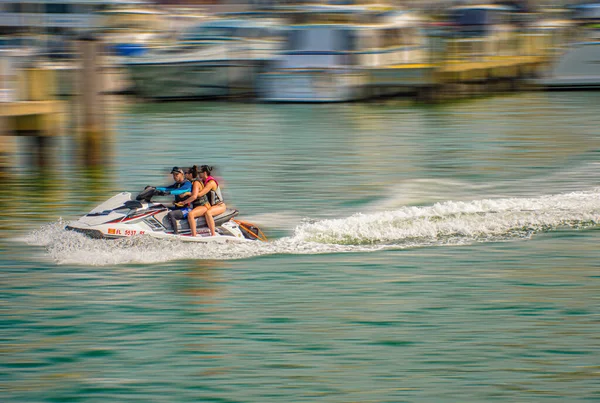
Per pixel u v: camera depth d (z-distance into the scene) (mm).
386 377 37188
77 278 48719
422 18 158625
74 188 75812
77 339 40781
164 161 89688
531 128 113688
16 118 81938
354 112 133500
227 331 41750
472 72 152000
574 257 53688
